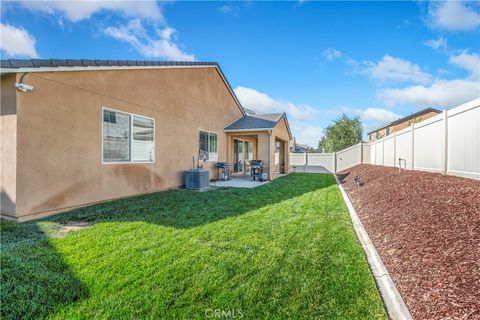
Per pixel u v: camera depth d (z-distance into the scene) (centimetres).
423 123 914
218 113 1436
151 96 929
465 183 563
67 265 337
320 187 1160
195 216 598
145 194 891
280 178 1595
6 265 331
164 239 439
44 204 583
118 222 542
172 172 1045
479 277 262
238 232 484
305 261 361
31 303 256
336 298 274
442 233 375
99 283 294
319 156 2342
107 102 751
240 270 331
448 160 732
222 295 275
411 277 306
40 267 329
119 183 797
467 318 222
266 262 355
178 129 1084
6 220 542
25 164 546
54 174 605
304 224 544
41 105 575
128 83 828
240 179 1495
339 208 710
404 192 656
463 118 656
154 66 926
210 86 1348
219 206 709
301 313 249
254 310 252
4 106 545
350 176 1534
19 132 534
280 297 274
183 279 306
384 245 423
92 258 358
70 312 245
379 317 244
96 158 717
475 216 382
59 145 616
